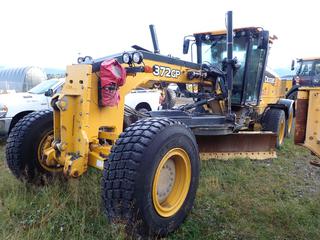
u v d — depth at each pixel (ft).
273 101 28.66
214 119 18.21
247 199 13.47
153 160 9.60
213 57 22.70
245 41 21.26
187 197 11.16
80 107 10.80
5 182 13.85
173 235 10.47
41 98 24.94
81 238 9.59
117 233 9.27
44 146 13.65
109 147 11.35
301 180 16.58
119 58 12.09
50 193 12.35
